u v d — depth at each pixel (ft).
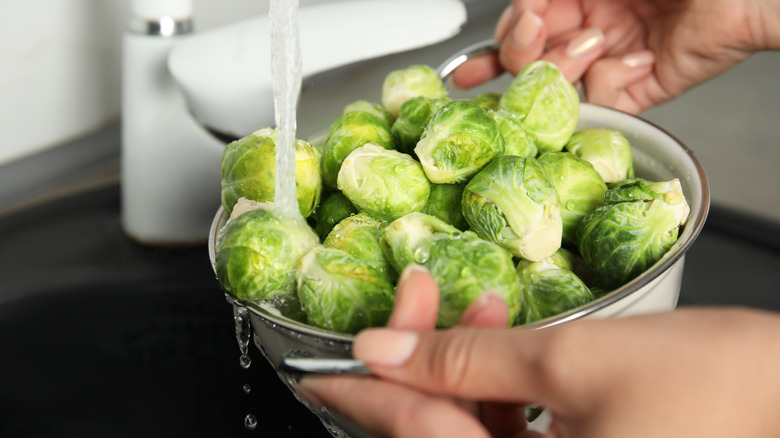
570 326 1.33
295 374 1.45
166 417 1.99
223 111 1.95
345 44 1.94
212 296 2.13
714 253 2.29
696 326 1.31
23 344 2.07
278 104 1.64
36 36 2.25
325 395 1.43
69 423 1.98
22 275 2.15
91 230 2.24
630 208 1.63
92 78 2.37
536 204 1.60
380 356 1.36
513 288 1.52
